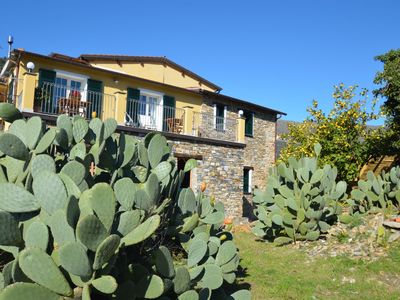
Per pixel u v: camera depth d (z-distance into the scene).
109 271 2.34
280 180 8.97
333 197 8.61
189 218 3.91
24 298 2.00
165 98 16.22
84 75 13.98
